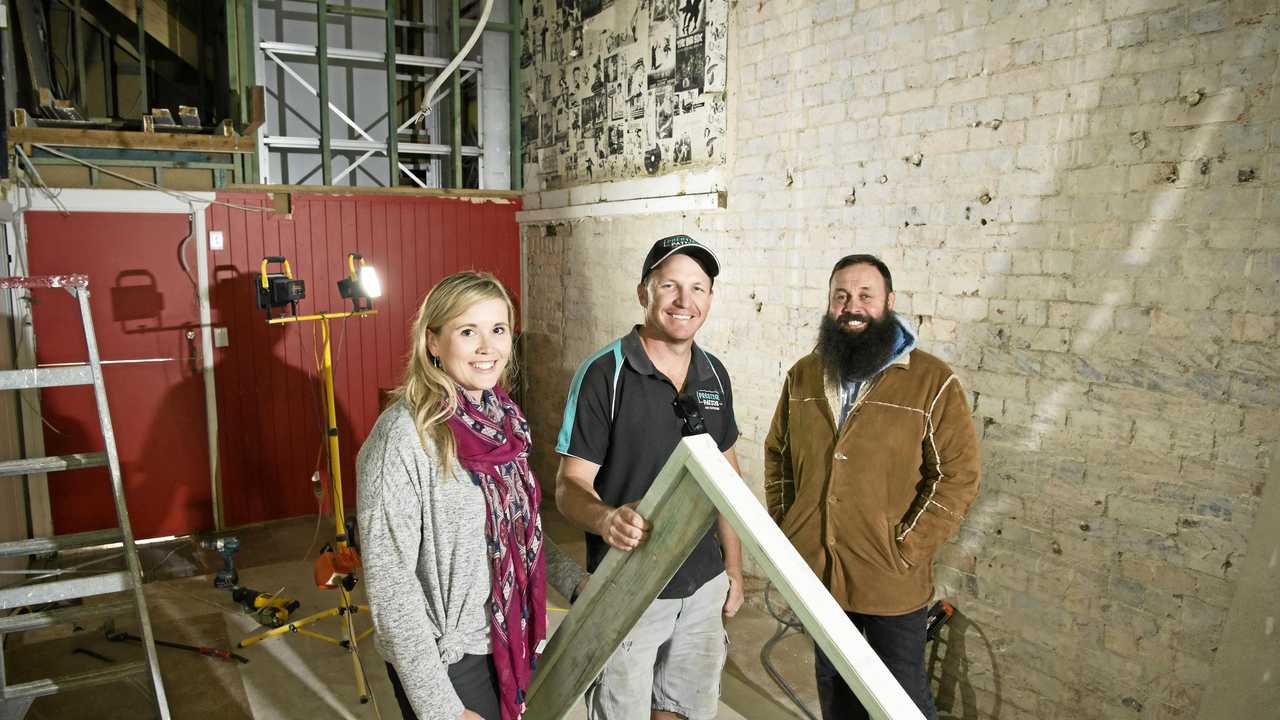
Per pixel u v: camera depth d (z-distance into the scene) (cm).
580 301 522
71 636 368
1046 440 253
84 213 464
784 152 350
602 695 194
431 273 570
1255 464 203
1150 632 228
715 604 203
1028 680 262
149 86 561
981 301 270
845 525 214
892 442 212
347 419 548
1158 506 225
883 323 216
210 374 501
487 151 593
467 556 143
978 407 273
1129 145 226
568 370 541
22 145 443
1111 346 234
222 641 362
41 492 451
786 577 93
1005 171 259
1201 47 209
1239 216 204
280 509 533
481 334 141
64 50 525
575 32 506
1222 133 206
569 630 139
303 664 341
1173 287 219
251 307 513
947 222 279
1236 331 206
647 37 434
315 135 561
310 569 451
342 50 551
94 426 477
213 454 508
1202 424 214
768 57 355
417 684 134
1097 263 236
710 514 107
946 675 289
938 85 279
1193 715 218
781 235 355
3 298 404
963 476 210
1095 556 241
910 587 211
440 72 590
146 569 452
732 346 389
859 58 309
